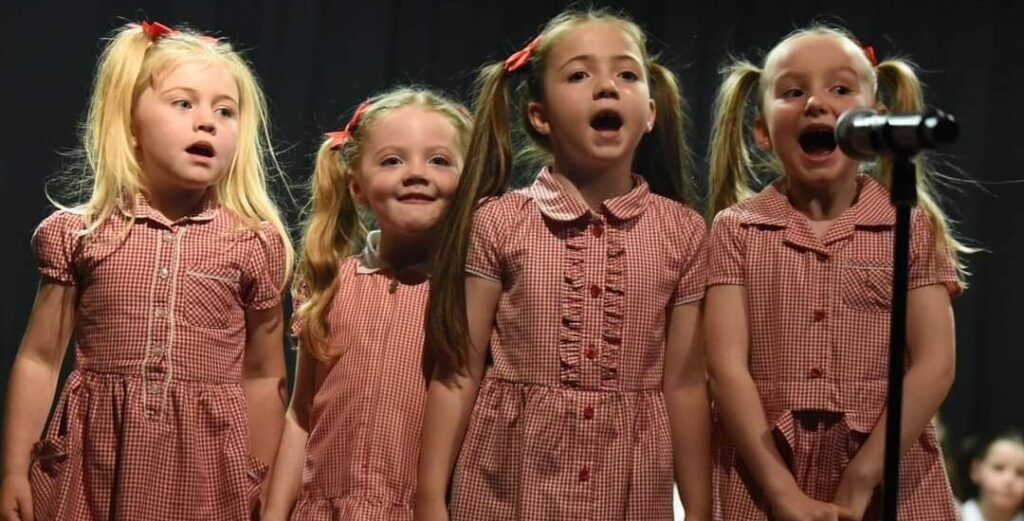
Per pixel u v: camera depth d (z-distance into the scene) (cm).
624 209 674
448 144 737
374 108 757
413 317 726
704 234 689
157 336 669
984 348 1236
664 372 684
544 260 665
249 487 679
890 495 575
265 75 1140
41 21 1117
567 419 654
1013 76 1220
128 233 678
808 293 675
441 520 668
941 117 561
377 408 711
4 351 1120
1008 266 1230
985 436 1195
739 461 679
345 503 699
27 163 1118
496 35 1180
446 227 686
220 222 696
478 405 670
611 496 652
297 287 766
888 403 577
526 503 650
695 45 1185
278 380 713
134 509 659
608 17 695
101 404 666
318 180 775
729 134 742
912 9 1214
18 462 673
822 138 682
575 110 668
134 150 693
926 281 681
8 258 1119
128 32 710
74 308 684
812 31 709
